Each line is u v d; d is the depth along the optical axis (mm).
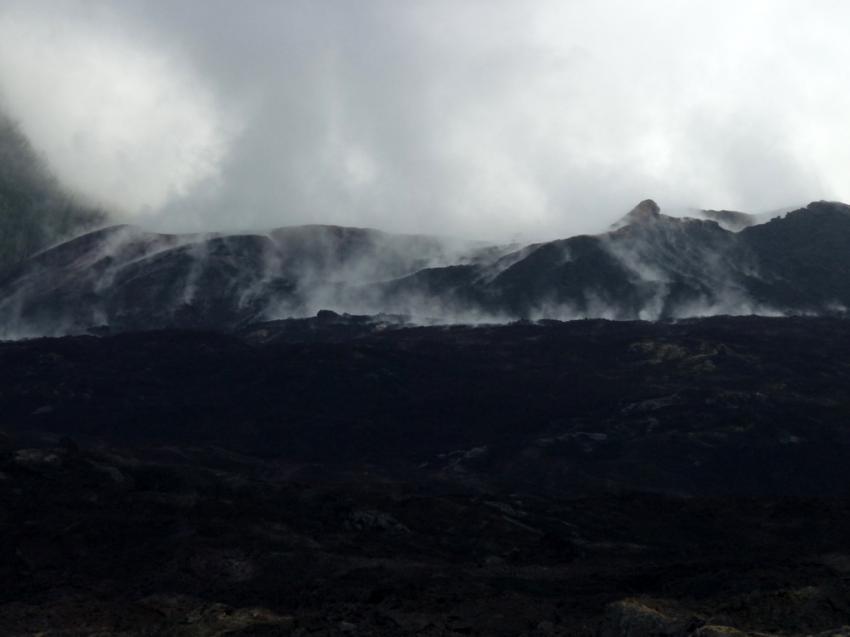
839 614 78250
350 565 108688
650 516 133250
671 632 77688
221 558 108625
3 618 92562
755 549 119375
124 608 95375
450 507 131000
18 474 135000
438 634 84812
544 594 99250
